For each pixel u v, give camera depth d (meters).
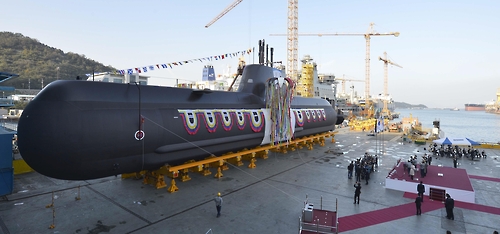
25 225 11.55
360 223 12.37
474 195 14.84
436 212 13.67
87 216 12.59
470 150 28.19
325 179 19.39
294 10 97.12
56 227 11.44
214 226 11.83
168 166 15.70
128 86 14.45
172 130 15.11
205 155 18.02
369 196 16.00
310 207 12.29
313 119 29.23
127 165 13.61
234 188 16.92
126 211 13.22
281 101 23.14
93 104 12.34
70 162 11.42
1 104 25.31
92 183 17.33
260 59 25.61
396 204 14.75
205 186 17.17
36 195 15.16
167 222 12.14
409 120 65.81
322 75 98.88
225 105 19.56
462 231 11.66
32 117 10.99
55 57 177.62
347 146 34.22
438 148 31.22
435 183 16.70
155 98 15.30
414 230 11.72
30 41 194.25
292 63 97.38
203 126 16.89
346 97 161.12
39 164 11.12
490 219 12.88
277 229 11.63
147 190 16.19
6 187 14.72
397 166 21.56
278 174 20.38
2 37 187.75
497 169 22.91
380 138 41.91
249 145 21.11
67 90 11.84
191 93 17.70
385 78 175.00
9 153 14.82
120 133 12.78
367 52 141.00
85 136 11.59
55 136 10.92
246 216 12.90
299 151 29.62
